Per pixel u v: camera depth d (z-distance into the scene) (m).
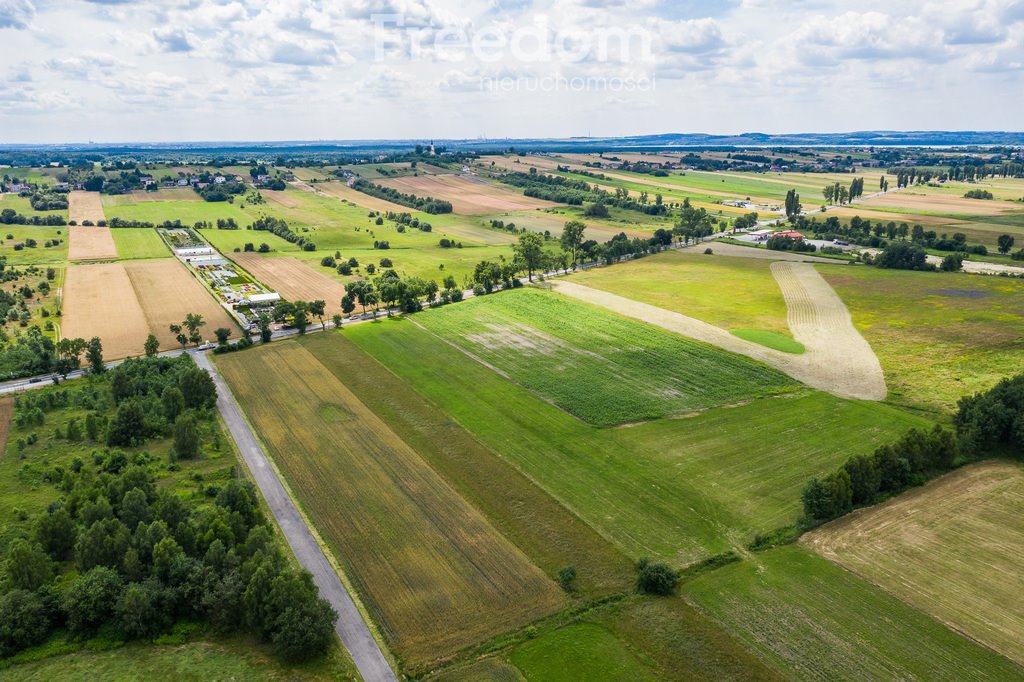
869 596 56.22
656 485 74.50
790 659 49.47
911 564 60.31
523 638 52.03
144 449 84.38
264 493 73.50
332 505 71.06
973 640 51.31
